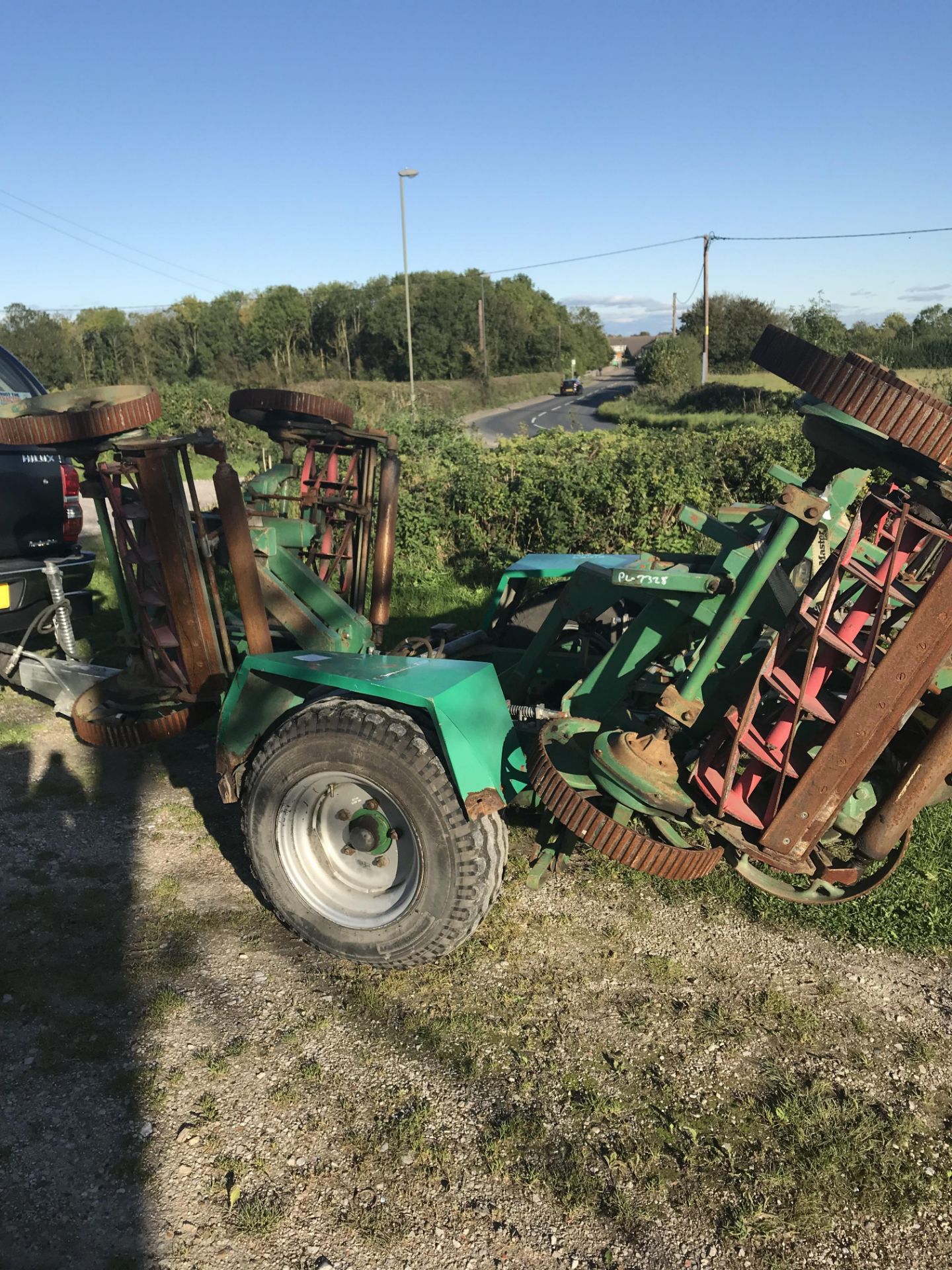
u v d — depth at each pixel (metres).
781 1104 2.60
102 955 3.13
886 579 2.39
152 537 3.52
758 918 3.52
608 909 3.56
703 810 2.84
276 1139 2.42
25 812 4.16
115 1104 2.50
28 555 5.38
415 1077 2.65
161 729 3.74
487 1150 2.40
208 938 3.27
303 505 4.62
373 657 3.26
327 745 2.96
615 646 3.33
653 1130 2.51
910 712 2.49
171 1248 2.10
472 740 2.86
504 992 3.05
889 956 3.32
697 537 8.89
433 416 25.08
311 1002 2.95
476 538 9.66
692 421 35.34
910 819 2.64
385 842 3.05
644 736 2.85
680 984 3.13
